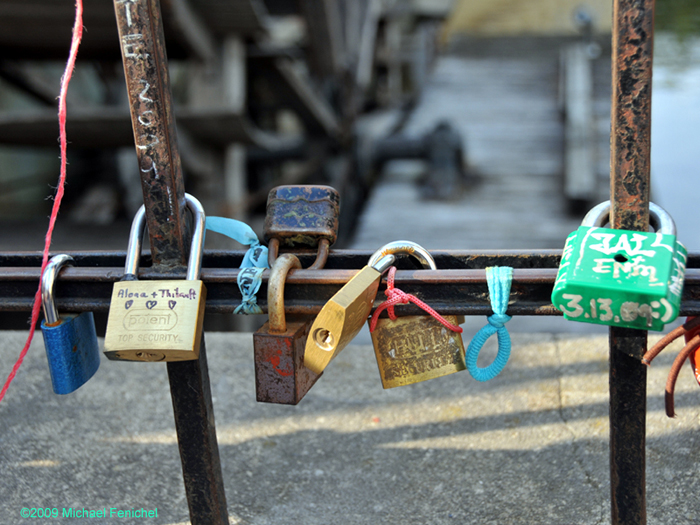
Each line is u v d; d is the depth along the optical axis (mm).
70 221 9211
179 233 1034
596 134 10484
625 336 946
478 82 14703
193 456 1100
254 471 1670
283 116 15492
